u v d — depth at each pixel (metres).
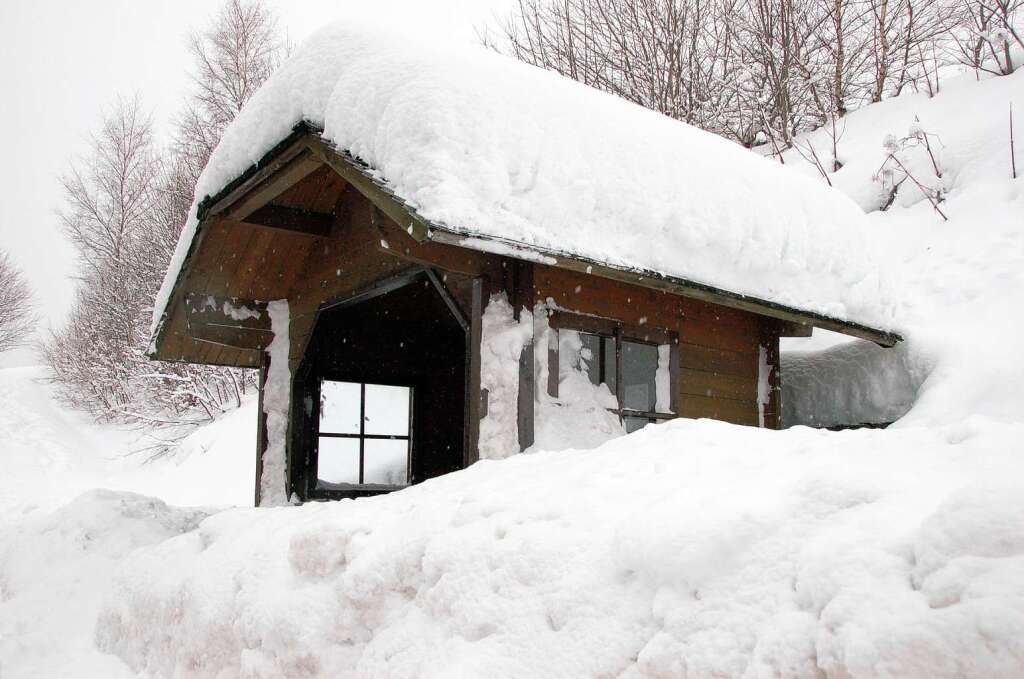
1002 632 1.23
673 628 1.71
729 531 1.77
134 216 28.77
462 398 7.75
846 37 13.85
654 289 5.56
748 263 5.58
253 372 19.09
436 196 4.02
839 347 7.53
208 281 6.64
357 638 2.61
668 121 6.05
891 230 9.18
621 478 2.49
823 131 12.59
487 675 2.01
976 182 9.14
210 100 25.50
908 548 1.48
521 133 4.55
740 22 14.03
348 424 7.08
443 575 2.37
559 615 1.99
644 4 14.34
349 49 4.82
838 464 2.05
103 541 5.11
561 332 5.11
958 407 6.11
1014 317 6.82
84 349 25.02
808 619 1.50
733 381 6.27
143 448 18.92
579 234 4.59
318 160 5.07
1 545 5.57
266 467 6.85
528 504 2.44
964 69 14.11
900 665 1.30
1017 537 1.33
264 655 2.82
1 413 22.56
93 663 4.02
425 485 3.34
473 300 4.75
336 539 2.82
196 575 3.56
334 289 6.31
